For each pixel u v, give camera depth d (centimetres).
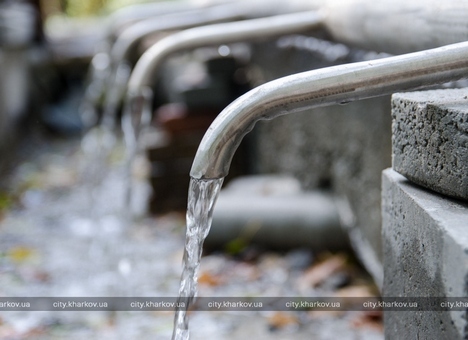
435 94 173
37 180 679
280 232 437
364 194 368
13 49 848
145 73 365
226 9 520
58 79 1025
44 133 944
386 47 255
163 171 553
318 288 385
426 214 147
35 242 486
